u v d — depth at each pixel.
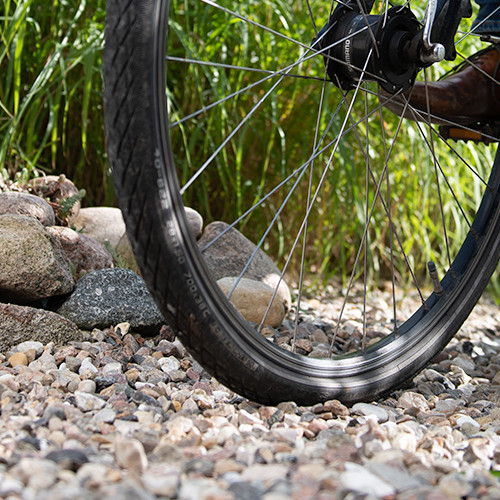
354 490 0.96
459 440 1.33
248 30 2.94
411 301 3.24
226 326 1.26
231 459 1.08
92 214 2.52
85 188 2.90
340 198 3.17
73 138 2.84
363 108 3.04
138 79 1.15
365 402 1.49
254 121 2.91
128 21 1.14
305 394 1.38
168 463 1.06
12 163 2.62
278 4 2.96
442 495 0.94
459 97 1.69
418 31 1.38
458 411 1.54
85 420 1.24
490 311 3.38
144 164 1.16
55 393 1.40
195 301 1.22
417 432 1.35
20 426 1.17
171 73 2.90
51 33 2.70
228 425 1.28
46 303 1.89
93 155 2.86
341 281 3.44
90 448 1.08
